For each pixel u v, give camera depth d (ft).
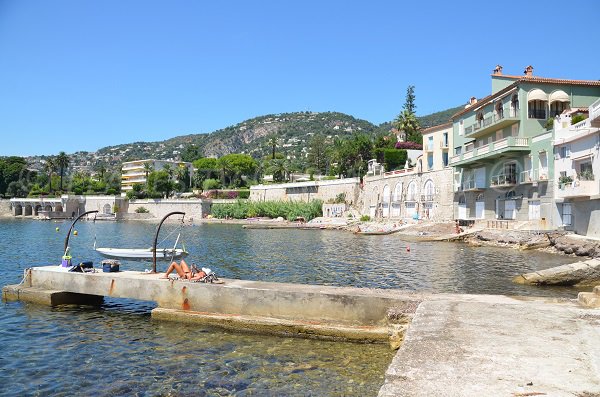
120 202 421.18
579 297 43.86
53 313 58.49
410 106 387.34
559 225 135.85
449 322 33.99
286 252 132.87
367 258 116.06
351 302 48.44
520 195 157.17
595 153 116.98
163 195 458.09
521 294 68.90
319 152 533.96
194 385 36.27
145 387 36.09
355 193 296.30
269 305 51.55
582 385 21.58
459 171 196.95
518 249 130.11
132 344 46.57
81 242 171.73
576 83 158.71
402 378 22.66
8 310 59.67
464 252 126.21
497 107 174.91
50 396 34.76
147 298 57.57
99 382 37.17
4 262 109.91
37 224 316.19
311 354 43.11
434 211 216.54
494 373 23.24
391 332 45.55
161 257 98.94
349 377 37.32
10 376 38.55
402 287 75.82
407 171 241.14
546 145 142.10
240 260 114.52
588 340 28.86
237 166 562.25
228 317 51.83
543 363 24.63
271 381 36.76
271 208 338.34
